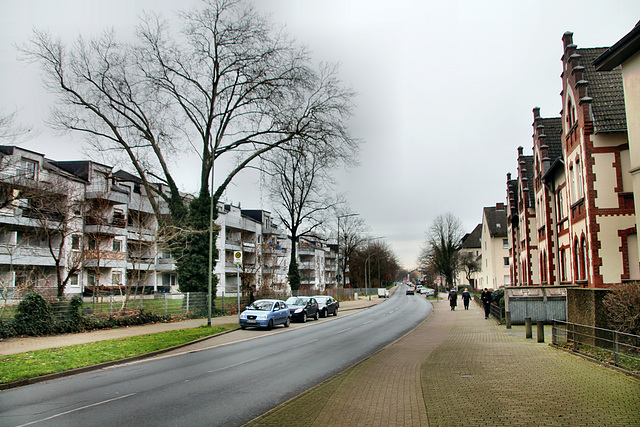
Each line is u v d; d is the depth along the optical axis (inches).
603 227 795.4
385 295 3344.0
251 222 2746.1
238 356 597.0
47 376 438.3
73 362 506.3
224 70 1192.2
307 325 1138.0
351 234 3444.9
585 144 816.9
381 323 1179.3
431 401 314.8
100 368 510.6
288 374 459.8
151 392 374.6
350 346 700.7
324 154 1229.7
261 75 1183.6
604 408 272.4
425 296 3400.6
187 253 1226.0
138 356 581.3
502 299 1034.1
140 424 279.4
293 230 1888.5
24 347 605.9
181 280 1226.6
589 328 467.5
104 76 1146.0
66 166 1720.0
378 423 267.6
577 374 373.1
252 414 303.3
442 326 1009.5
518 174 1616.6
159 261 2001.7
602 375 364.5
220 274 2331.4
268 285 1604.3
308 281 3683.6
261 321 970.7
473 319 1162.6
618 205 794.8
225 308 1328.7
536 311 914.7
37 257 1403.8
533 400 299.3
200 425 277.7
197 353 634.2
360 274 4335.6
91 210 1131.3
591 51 949.8
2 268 1333.7
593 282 789.9
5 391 383.9
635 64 584.1
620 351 423.5
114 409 317.1
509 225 1824.6
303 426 264.8
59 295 906.1
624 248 785.6
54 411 312.2
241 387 394.6
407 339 768.9
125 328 894.4
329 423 269.7
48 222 1052.5
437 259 3169.3
